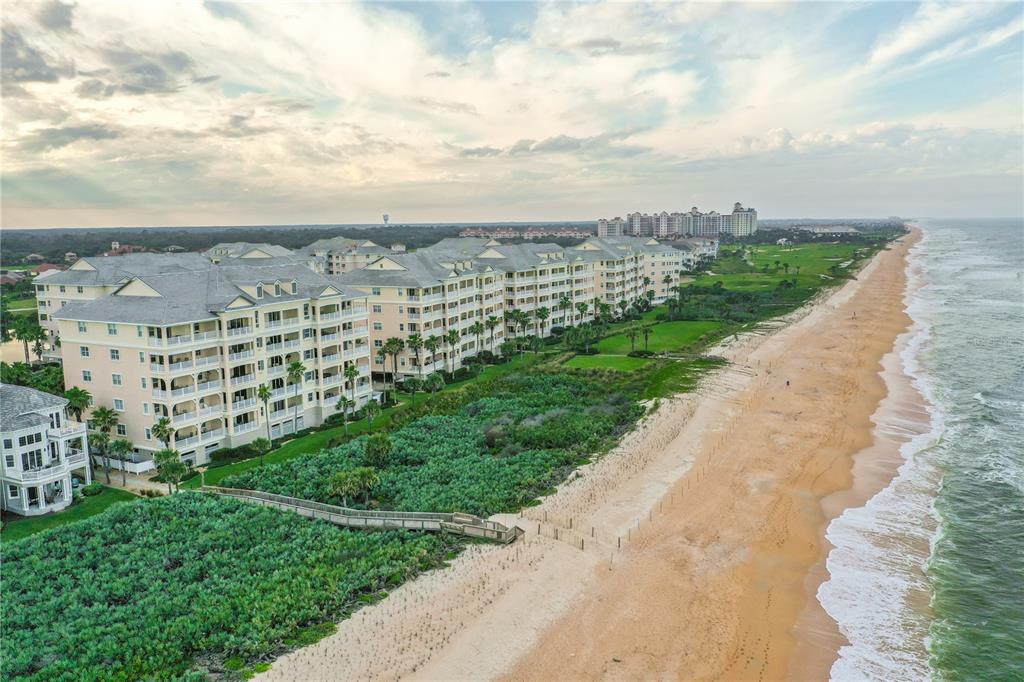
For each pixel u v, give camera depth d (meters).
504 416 87.06
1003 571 53.03
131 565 50.84
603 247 183.00
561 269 158.88
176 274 80.44
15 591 47.53
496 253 147.50
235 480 67.06
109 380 75.12
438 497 62.88
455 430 82.62
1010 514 62.81
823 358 125.00
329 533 56.41
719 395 98.81
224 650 42.25
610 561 53.50
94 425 72.12
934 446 80.50
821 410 93.50
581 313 164.62
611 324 165.12
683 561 53.91
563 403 93.94
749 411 92.38
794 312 176.00
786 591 50.22
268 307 80.88
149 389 72.12
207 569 50.56
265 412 81.06
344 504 62.12
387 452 72.12
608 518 60.75
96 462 74.81
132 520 57.81
